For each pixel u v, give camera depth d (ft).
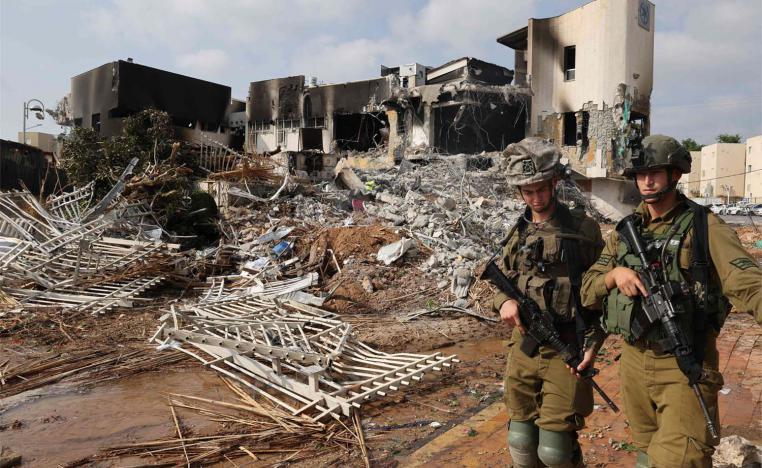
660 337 7.57
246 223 48.91
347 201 58.08
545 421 8.90
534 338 8.95
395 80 105.40
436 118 101.04
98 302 29.58
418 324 28.81
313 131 115.96
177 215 44.75
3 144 58.95
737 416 14.96
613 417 14.99
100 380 19.24
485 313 30.63
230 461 13.37
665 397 7.58
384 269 37.35
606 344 23.24
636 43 93.86
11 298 29.07
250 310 26.84
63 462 13.24
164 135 56.95
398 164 101.81
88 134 53.72
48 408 16.74
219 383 18.95
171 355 21.86
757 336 24.39
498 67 109.81
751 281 6.68
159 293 34.53
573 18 98.89
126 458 13.44
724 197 216.33
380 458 13.29
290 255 40.81
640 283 7.65
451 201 53.78
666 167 7.58
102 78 97.04
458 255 39.11
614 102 93.30
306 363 18.63
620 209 97.14
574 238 8.86
